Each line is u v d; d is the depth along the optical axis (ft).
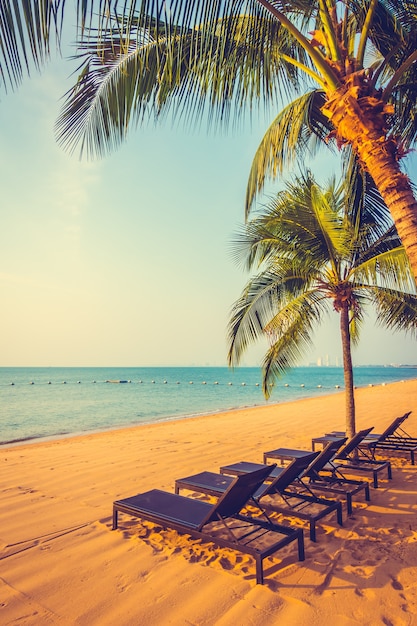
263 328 24.44
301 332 25.43
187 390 162.61
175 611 8.68
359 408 63.57
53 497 17.47
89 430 52.80
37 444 37.81
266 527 11.09
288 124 16.11
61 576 10.34
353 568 10.49
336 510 14.80
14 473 22.49
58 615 8.61
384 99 11.63
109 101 12.70
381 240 23.72
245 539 12.29
